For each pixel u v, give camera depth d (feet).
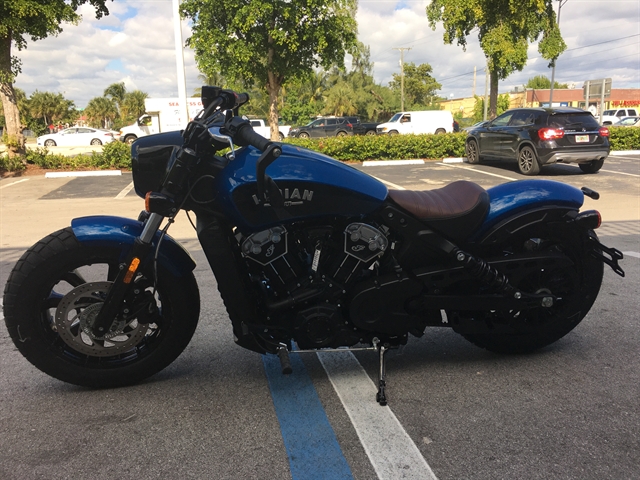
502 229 9.57
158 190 8.57
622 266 17.24
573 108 41.91
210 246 8.57
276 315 8.96
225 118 8.44
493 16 62.18
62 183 42.60
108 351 9.14
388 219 8.93
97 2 48.11
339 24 54.08
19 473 7.20
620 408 8.73
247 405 8.98
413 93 228.02
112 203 32.99
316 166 8.39
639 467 7.24
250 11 50.08
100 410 8.83
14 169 49.62
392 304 9.10
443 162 53.88
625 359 10.57
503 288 9.47
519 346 10.61
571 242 10.10
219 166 8.32
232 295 8.73
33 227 25.76
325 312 8.76
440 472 7.20
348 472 7.22
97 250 8.79
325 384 9.72
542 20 63.16
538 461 7.39
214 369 10.39
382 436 8.04
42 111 238.68
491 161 53.26
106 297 8.65
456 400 9.05
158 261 8.96
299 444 7.85
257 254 8.52
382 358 9.32
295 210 8.39
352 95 179.93
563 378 9.80
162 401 9.13
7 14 43.32
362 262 8.81
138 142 8.52
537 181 10.25
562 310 10.41
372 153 55.93
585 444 7.76
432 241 9.10
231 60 53.57
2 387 9.66
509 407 8.80
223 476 7.15
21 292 8.66
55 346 9.20
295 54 55.47
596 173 42.16
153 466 7.36
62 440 7.97
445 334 12.08
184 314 9.36
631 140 59.16
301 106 167.94
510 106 219.20
